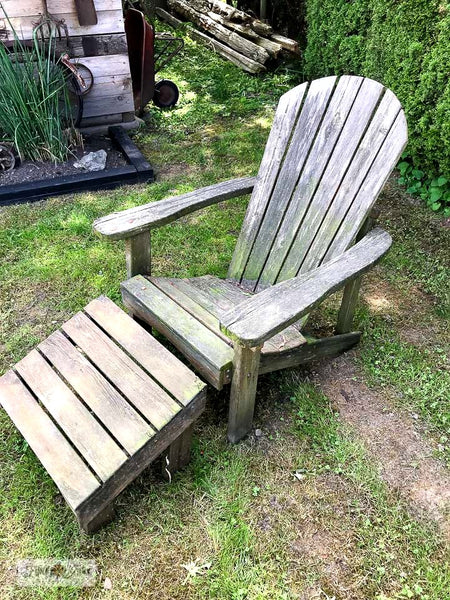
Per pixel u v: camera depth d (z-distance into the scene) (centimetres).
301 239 211
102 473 138
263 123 419
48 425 154
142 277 198
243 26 553
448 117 281
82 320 184
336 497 165
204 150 378
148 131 405
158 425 147
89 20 344
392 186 336
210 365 159
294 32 572
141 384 159
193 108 446
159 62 536
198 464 173
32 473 169
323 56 421
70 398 160
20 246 277
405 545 152
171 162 363
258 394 200
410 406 196
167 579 144
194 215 308
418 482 170
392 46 319
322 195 208
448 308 243
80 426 151
